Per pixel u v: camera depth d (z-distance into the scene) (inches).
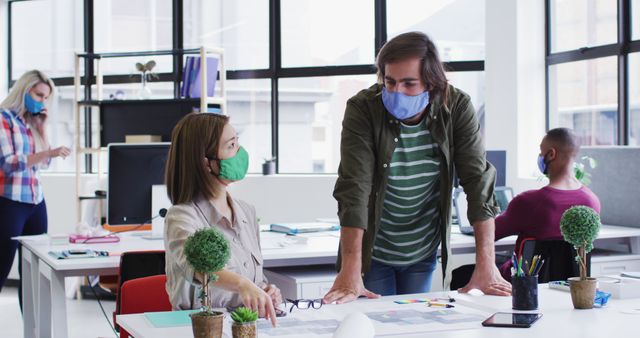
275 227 173.9
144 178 161.2
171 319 78.2
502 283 96.3
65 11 289.1
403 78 91.1
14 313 235.0
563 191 139.2
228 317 79.7
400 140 97.3
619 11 206.1
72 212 274.2
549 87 228.2
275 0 268.7
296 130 271.4
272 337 70.6
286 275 137.3
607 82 211.9
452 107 98.1
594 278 86.7
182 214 83.7
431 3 249.9
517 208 141.3
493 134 230.4
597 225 85.0
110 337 199.2
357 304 87.7
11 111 185.2
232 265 86.5
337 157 269.1
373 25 259.0
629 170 176.2
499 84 228.2
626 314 81.4
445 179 100.7
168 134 243.8
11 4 298.0
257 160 275.4
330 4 264.1
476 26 244.5
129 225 162.2
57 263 126.6
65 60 290.2
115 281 163.0
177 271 83.3
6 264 188.5
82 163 287.7
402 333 72.1
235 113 275.7
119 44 283.3
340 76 265.1
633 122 206.1
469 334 71.6
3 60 297.6
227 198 90.0
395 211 101.5
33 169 190.9
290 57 269.6
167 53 243.9
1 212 186.9
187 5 276.8
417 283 107.7
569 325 75.7
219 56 271.9
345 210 94.7
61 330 131.1
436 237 106.9
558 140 139.9
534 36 226.4
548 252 126.0
